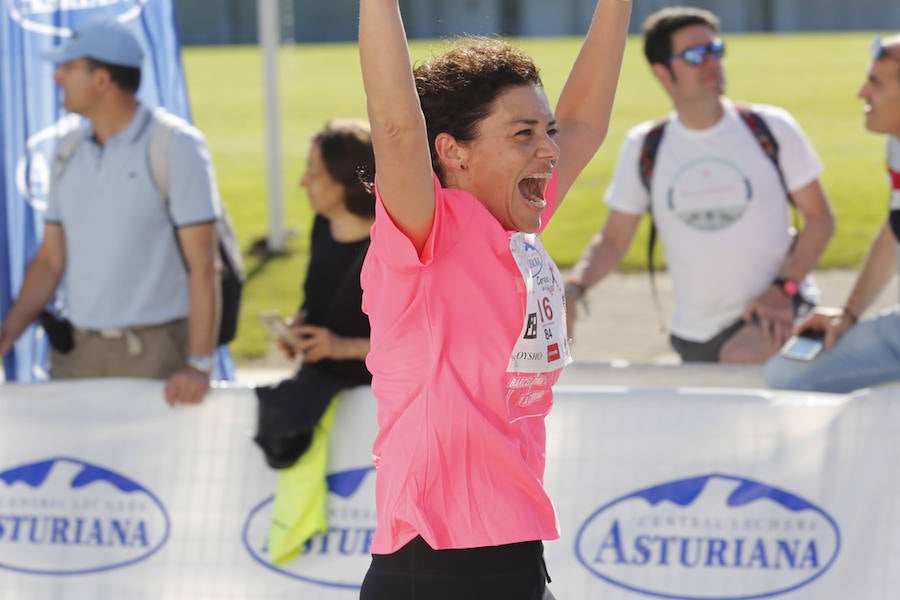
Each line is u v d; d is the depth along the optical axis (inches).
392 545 229.8
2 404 395.2
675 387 425.1
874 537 357.4
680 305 481.4
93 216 416.2
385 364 228.1
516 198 227.1
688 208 467.2
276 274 1016.9
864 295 417.4
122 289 418.9
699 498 363.9
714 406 365.4
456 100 222.5
